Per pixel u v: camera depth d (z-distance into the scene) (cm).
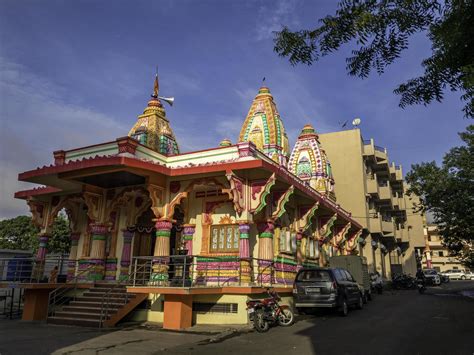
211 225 1419
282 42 446
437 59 442
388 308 1599
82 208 1714
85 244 1639
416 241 4422
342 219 2236
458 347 789
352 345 834
